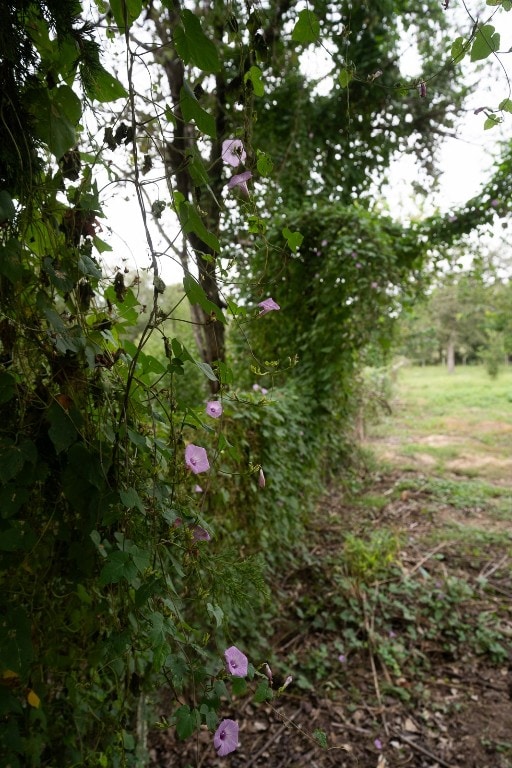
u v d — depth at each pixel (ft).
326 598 9.49
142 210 2.72
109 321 3.08
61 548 3.00
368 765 6.21
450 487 17.13
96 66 2.79
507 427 27.91
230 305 3.35
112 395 3.00
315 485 13.05
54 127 2.76
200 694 2.83
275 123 11.46
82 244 3.11
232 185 3.34
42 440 2.79
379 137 12.34
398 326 15.29
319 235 12.42
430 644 8.67
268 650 7.93
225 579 3.20
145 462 3.10
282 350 13.16
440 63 11.37
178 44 2.52
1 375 2.53
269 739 6.49
